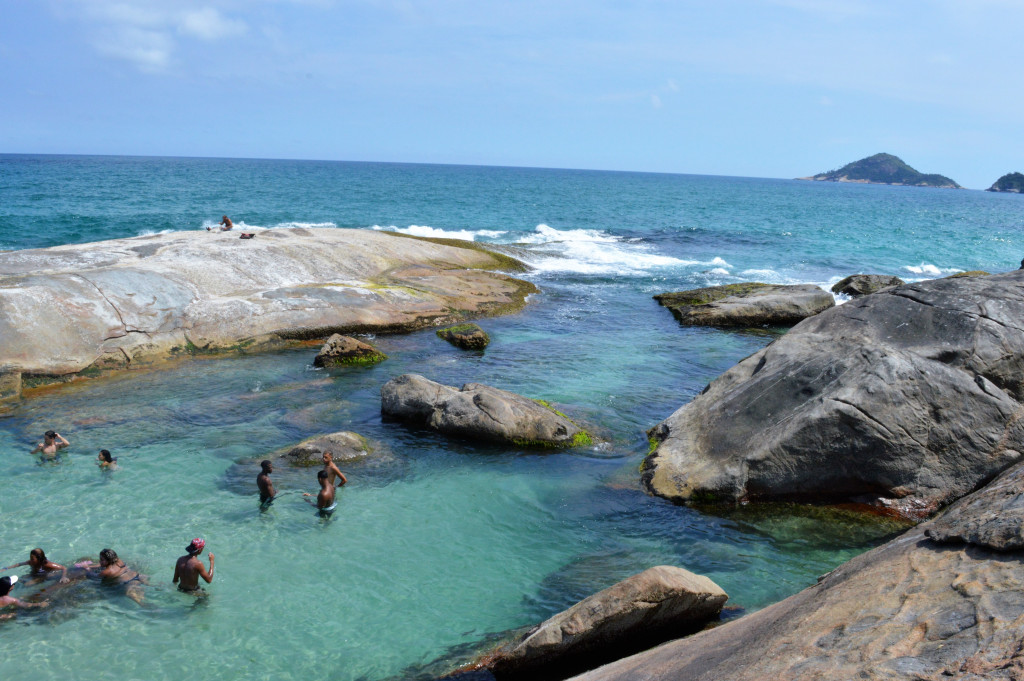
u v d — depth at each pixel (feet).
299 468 44.91
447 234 162.81
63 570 33.01
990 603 16.57
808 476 40.88
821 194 589.32
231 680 26.43
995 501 24.39
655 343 78.48
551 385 62.59
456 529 38.52
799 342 48.26
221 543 36.14
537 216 228.43
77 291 64.75
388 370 65.82
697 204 339.57
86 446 47.11
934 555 20.76
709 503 41.50
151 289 69.77
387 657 27.89
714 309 88.48
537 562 35.37
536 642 25.70
